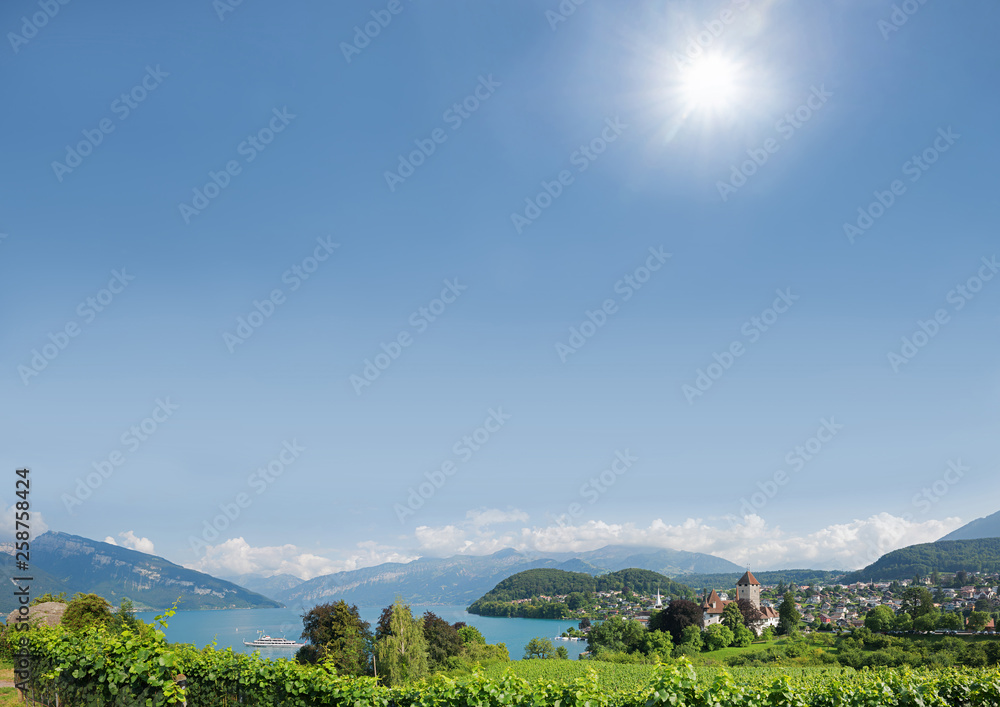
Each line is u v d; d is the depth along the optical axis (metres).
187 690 13.81
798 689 13.55
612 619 129.38
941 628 85.19
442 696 13.27
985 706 14.26
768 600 197.12
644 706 12.45
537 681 13.36
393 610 57.38
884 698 13.66
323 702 13.77
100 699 13.35
